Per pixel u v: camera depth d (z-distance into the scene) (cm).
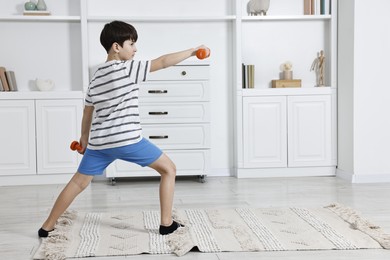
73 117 431
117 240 253
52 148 429
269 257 226
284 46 469
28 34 450
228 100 470
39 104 427
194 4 463
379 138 421
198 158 431
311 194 371
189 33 463
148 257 229
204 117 430
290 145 449
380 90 420
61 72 454
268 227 274
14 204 352
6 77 436
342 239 249
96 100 248
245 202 346
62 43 454
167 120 428
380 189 388
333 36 451
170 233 261
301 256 227
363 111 420
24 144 427
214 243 245
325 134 452
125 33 253
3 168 425
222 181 435
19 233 273
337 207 313
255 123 447
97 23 454
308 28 469
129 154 250
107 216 304
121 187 413
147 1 459
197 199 359
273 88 453
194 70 428
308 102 449
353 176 421
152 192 388
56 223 282
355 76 418
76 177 260
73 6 452
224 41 466
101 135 248
